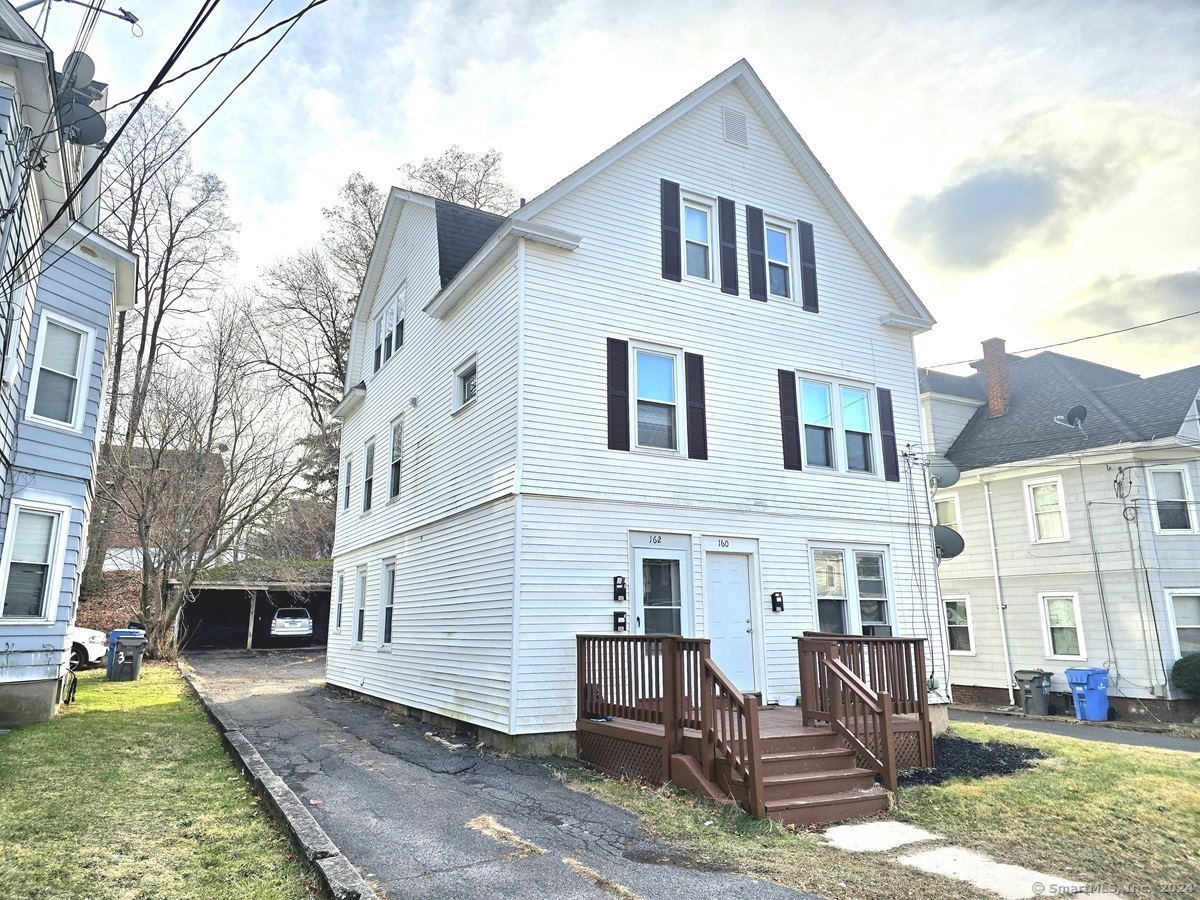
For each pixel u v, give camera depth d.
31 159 8.70
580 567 9.38
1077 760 8.87
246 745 8.05
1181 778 7.94
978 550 20.58
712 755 6.78
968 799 7.13
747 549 10.80
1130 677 16.95
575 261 10.27
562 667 8.99
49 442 10.18
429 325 13.01
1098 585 17.81
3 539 9.42
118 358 27.56
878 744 7.43
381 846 5.29
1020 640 19.30
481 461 10.27
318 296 31.86
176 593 22.88
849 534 11.84
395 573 13.39
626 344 10.45
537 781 7.44
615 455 9.97
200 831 5.36
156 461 21.98
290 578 28.28
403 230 15.05
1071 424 19.48
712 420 10.94
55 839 5.05
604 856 5.25
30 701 9.73
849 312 12.91
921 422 13.29
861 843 5.89
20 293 9.06
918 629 12.12
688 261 11.48
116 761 7.57
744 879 4.89
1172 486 17.44
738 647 10.48
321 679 18.50
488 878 4.73
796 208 12.80
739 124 12.48
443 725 10.56
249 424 24.12
